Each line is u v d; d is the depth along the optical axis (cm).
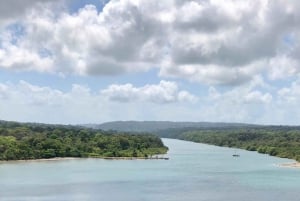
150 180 19525
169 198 15262
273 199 15150
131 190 16825
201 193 16225
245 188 17288
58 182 18675
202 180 19600
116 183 18550
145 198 15275
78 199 15075
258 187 17562
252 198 15288
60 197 15388
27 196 15538
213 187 17575
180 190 16838
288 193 16225
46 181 18962
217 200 14950
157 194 16000
